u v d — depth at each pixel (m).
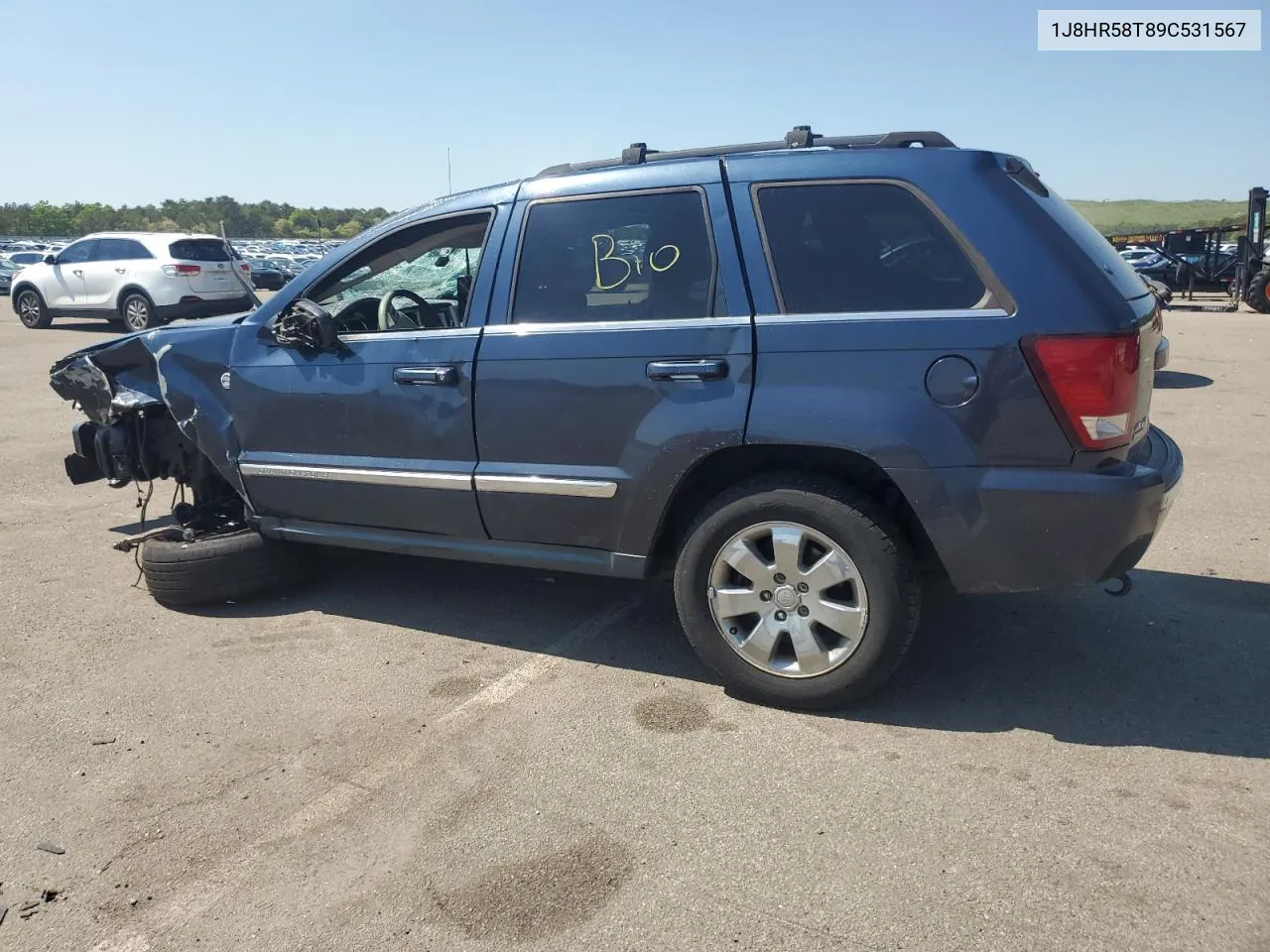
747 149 3.68
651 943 2.37
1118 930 2.33
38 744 3.42
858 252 3.28
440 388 3.90
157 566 4.56
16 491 6.96
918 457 3.11
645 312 3.55
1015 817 2.80
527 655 4.05
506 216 3.90
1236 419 8.42
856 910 2.45
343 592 4.85
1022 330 3.01
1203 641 3.96
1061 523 3.05
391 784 3.11
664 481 3.49
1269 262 20.03
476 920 2.47
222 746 3.38
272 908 2.55
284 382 4.30
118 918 2.53
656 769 3.14
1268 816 2.77
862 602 3.28
